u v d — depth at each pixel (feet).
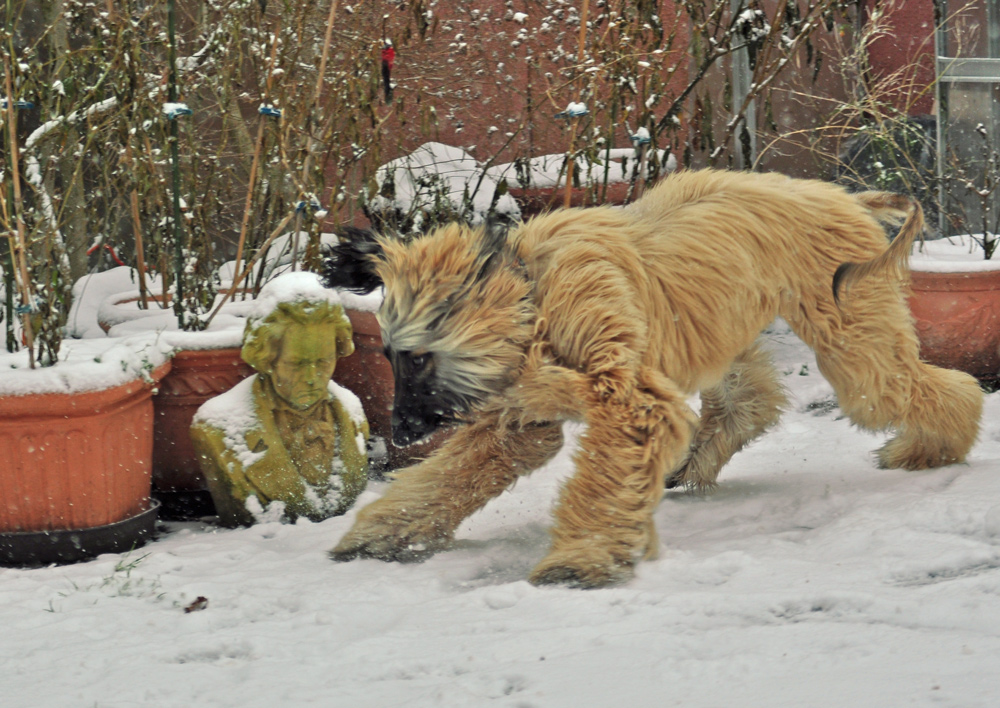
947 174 32.99
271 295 17.71
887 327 17.85
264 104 20.15
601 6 24.48
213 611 13.69
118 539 16.93
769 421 19.49
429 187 24.52
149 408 17.75
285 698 10.71
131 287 24.95
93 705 10.75
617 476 14.55
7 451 16.30
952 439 18.84
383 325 14.76
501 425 15.92
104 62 20.74
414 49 27.17
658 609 12.73
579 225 15.52
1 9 23.35
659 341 15.52
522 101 30.17
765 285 16.71
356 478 18.95
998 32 33.19
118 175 21.94
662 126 24.54
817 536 15.79
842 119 35.14
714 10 25.26
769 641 11.29
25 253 17.35
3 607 14.28
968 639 10.80
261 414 18.19
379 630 12.92
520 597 13.69
